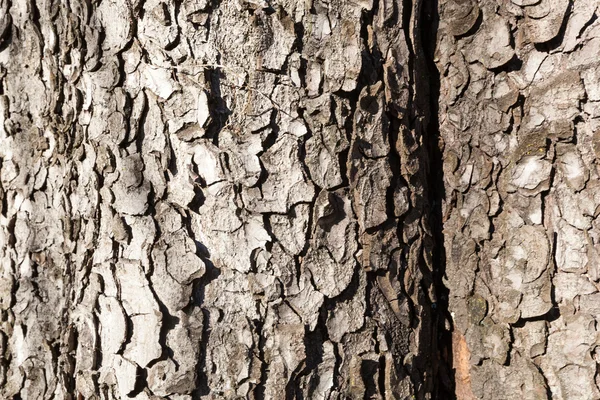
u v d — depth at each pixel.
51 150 1.08
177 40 1.02
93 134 1.05
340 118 1.03
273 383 1.02
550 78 1.03
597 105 1.02
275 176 1.02
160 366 1.02
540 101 1.03
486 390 1.04
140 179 1.03
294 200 1.02
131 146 1.04
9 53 1.11
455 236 1.06
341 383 1.03
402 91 1.04
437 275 1.07
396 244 1.04
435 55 1.07
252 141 1.02
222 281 1.02
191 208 1.03
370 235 1.03
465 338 1.06
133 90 1.04
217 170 1.02
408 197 1.04
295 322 1.02
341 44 1.03
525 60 1.04
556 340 1.03
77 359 1.06
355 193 1.03
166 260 1.02
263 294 1.02
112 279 1.04
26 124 1.10
